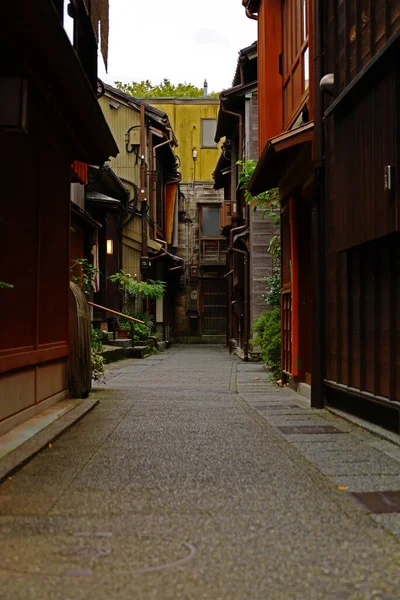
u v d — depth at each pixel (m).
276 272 18.12
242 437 6.71
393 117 5.95
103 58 8.69
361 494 4.57
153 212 27.50
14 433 6.37
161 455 5.83
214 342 37.00
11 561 3.31
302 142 9.38
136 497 4.48
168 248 33.97
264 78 13.25
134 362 19.80
